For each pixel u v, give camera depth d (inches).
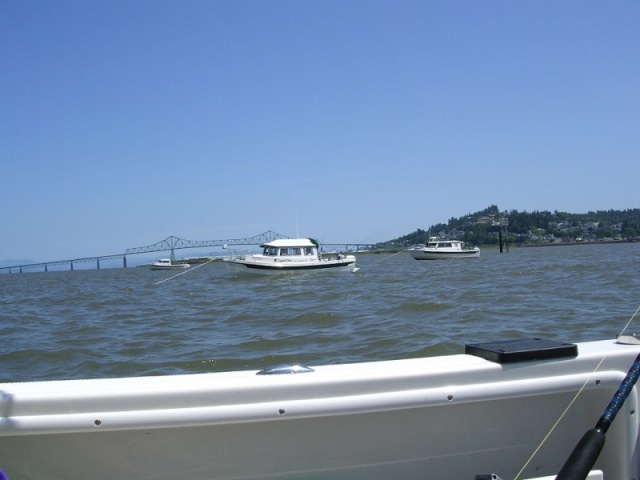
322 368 117.3
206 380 111.3
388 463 117.1
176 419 105.0
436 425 118.0
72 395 104.3
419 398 111.3
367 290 988.6
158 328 605.3
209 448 112.0
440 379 113.4
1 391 105.7
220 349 463.5
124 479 110.4
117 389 106.2
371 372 113.6
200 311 771.4
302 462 114.6
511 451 121.2
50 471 108.5
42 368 422.0
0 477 93.6
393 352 423.5
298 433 114.0
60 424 102.7
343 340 478.3
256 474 113.7
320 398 109.5
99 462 109.6
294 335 513.0
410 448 117.6
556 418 122.3
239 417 106.4
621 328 484.1
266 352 443.8
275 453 113.8
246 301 893.8
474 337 462.6
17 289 1838.1
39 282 2608.3
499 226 3809.1
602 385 117.7
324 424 114.5
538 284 961.5
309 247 1518.2
